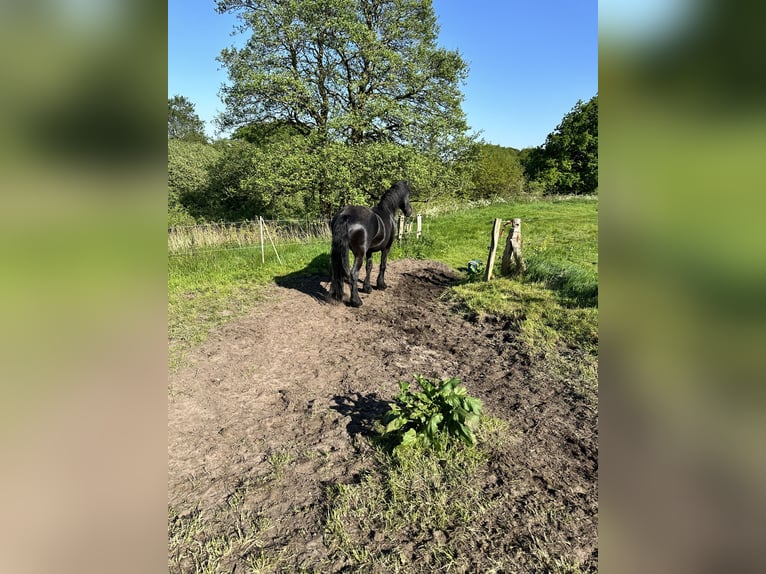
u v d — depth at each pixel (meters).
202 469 2.65
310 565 2.00
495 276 7.19
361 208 5.69
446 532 2.17
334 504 2.34
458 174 16.81
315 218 15.66
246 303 5.83
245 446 2.88
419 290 6.89
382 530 2.19
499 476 2.55
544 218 15.21
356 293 5.85
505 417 3.19
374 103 12.79
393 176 13.14
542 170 32.44
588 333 4.65
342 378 3.84
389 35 13.95
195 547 2.10
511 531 2.17
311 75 13.99
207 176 18.39
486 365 4.12
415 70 14.09
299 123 15.24
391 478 2.52
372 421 3.13
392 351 4.46
